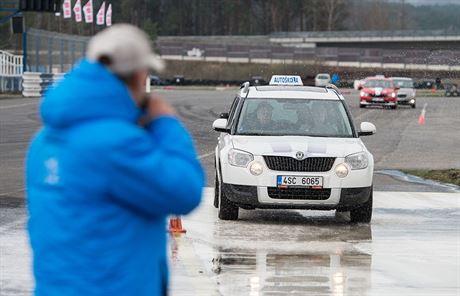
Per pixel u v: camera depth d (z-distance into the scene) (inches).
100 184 394.0
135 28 427.8
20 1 4731.8
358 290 933.8
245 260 1087.6
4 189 1763.0
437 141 3358.8
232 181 1376.7
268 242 1220.5
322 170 1369.3
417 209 1588.3
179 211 410.0
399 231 1337.4
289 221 1430.9
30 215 415.5
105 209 397.4
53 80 6683.1
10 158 2369.6
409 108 5915.4
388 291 931.3
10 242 1182.9
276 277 991.6
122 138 393.7
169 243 1198.3
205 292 913.5
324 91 1571.1
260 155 1370.6
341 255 1133.7
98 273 396.5
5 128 3432.6
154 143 412.5
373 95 5743.1
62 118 396.5
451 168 2413.9
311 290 929.5
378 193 1836.9
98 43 410.0
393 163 2559.1
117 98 403.2
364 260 1101.1
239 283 959.0
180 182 402.3
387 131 3833.7
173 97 7160.4
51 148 401.7
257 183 1363.2
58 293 398.3
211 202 1631.4
